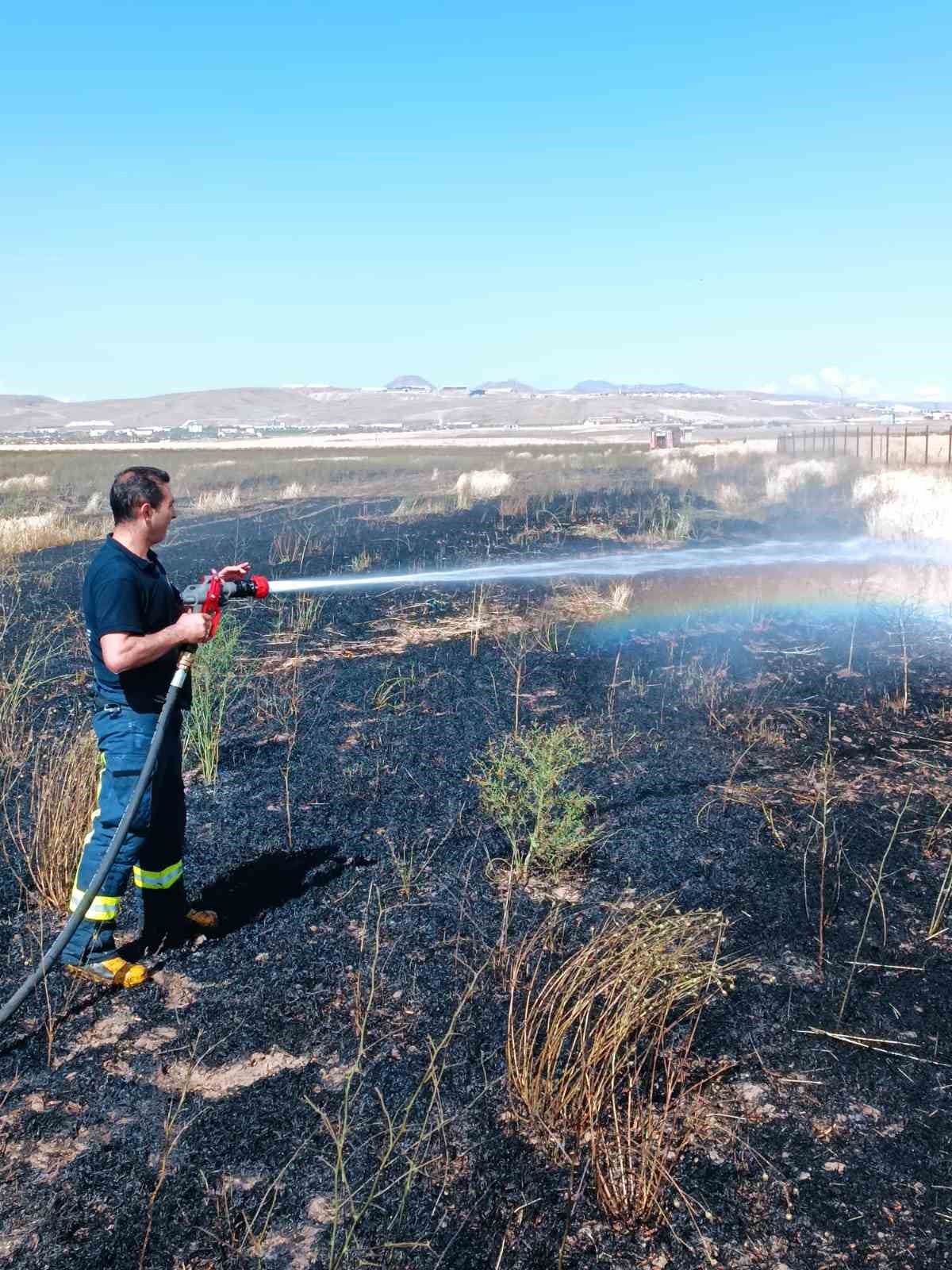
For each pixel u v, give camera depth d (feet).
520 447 244.83
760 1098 10.18
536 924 13.55
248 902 14.25
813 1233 8.54
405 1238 8.50
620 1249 8.40
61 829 14.75
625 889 14.51
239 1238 8.52
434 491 78.59
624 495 66.69
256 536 50.11
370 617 31.09
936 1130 9.70
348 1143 9.56
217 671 22.04
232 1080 10.53
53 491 99.19
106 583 11.74
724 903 14.07
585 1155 9.43
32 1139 9.70
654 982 11.70
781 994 11.93
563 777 18.67
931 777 18.71
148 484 11.94
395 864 15.37
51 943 13.23
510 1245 8.43
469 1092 10.26
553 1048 10.27
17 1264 8.30
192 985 12.31
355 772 18.97
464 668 25.46
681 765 19.34
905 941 13.10
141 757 12.16
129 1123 9.91
